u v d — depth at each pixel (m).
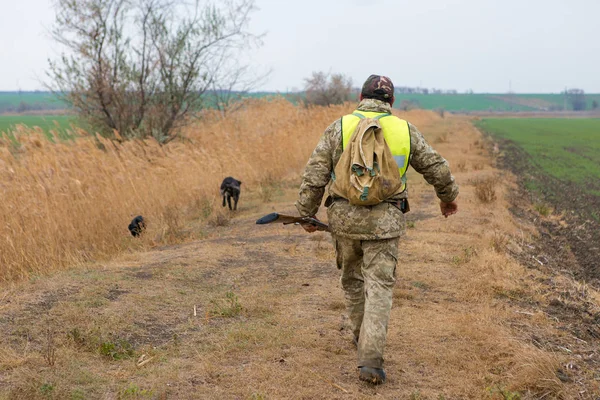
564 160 24.72
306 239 7.68
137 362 3.77
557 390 3.53
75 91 13.48
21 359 3.57
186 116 14.73
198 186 11.38
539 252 8.11
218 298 5.16
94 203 8.43
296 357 3.92
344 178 3.42
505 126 58.44
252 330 4.37
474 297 5.32
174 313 4.72
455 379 3.66
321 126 20.47
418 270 6.16
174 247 7.52
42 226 7.27
